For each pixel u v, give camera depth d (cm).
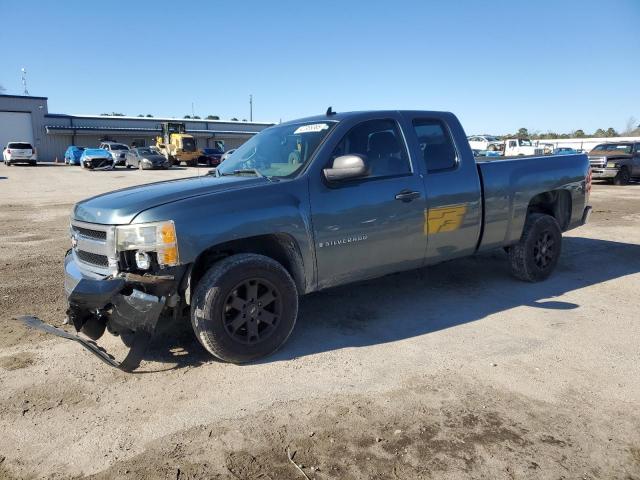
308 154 429
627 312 506
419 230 473
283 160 445
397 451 280
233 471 265
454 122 522
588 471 263
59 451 283
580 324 472
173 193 383
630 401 334
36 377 369
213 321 363
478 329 459
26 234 982
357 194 431
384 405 328
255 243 414
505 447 284
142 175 3016
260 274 381
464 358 398
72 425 308
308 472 263
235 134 6538
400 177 462
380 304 529
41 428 304
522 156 623
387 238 452
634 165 2122
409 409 323
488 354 405
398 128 478
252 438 293
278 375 370
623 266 695
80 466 270
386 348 417
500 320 482
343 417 314
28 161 4244
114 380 363
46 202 1587
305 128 468
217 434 297
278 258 423
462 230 509
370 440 290
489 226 534
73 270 412
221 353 373
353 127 448
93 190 2031
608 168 2098
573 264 706
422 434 296
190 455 278
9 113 5309
